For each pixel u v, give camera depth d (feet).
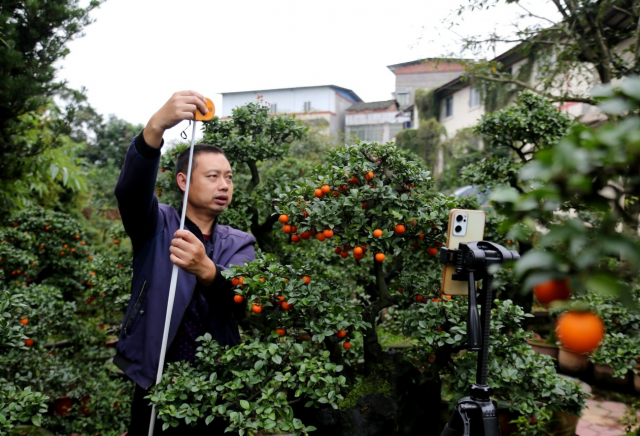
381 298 7.90
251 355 6.05
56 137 13.55
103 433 10.17
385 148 7.11
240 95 79.87
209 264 5.68
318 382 5.89
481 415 4.73
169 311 5.69
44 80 12.26
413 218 6.75
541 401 7.31
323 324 6.46
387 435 7.20
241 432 5.13
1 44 12.00
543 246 2.10
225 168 6.54
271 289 6.05
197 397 5.48
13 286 11.90
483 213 5.24
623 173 1.90
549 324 17.35
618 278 1.91
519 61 34.42
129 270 12.93
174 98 5.63
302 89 77.87
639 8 13.70
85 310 15.83
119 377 12.46
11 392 6.20
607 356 9.50
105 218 38.52
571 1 14.53
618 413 12.32
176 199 11.75
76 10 12.41
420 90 57.77
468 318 4.79
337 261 10.54
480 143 47.62
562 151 1.81
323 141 42.96
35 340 10.12
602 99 1.98
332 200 6.81
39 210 17.33
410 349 7.94
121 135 67.97
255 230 10.82
